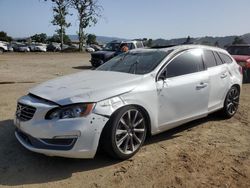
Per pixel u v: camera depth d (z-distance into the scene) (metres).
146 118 4.90
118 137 4.44
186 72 5.59
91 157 4.25
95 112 4.17
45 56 34.16
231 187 3.91
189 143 5.36
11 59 26.83
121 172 4.23
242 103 8.62
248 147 5.25
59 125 4.03
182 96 5.37
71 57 33.19
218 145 5.30
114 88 4.51
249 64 12.99
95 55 19.56
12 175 4.10
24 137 4.48
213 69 6.22
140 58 5.70
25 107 4.36
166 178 4.09
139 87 4.74
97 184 3.91
